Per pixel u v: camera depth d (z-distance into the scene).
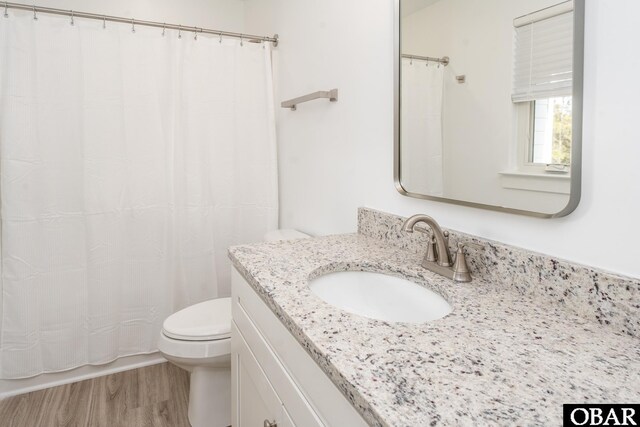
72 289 2.04
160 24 2.08
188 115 2.20
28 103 1.87
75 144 1.98
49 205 1.95
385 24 1.42
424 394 0.57
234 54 2.29
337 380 0.63
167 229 2.22
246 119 2.35
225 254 2.37
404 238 1.36
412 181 1.31
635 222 0.75
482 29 1.02
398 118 1.35
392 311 1.17
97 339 2.12
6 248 1.90
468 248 1.09
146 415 1.83
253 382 1.19
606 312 0.78
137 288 2.19
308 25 1.99
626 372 0.62
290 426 0.91
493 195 1.02
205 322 1.72
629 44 0.74
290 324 0.83
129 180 2.11
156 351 2.27
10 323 1.94
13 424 1.76
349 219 1.73
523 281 0.94
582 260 0.84
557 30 0.84
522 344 0.71
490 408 0.54
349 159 1.69
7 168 1.85
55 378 2.07
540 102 0.89
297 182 2.22
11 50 1.82
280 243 1.46
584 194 0.83
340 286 1.21
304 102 2.08
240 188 2.38
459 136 1.11
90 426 1.75
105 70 2.00
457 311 0.85
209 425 1.74
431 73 1.20
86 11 2.50
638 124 0.73
